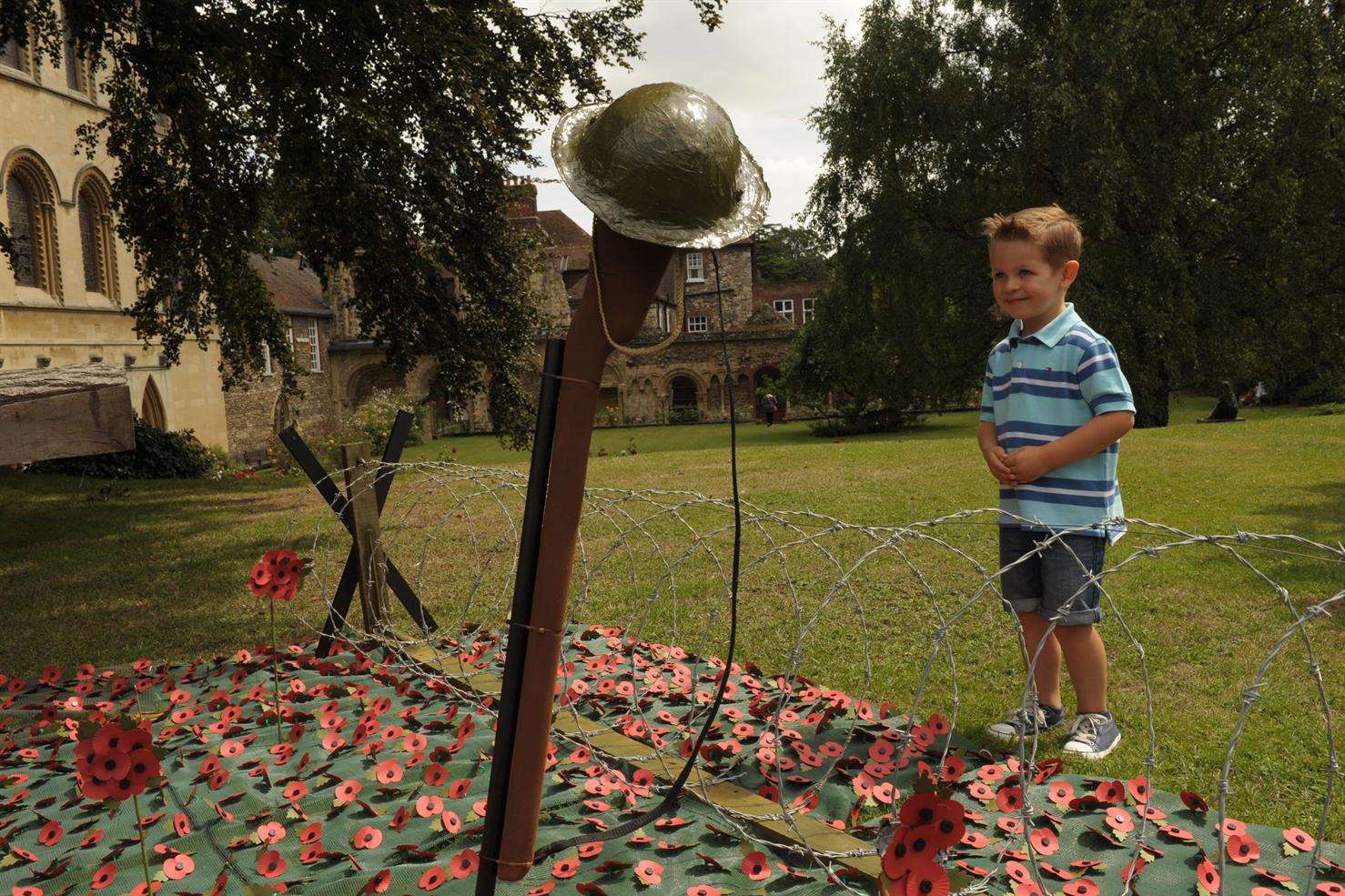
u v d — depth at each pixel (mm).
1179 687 3332
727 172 1364
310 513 10109
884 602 4648
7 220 17875
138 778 1777
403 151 8867
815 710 3061
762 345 39719
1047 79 18781
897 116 21125
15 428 2193
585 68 9727
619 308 1433
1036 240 2670
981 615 4340
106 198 21016
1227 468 9180
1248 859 1989
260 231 10742
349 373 38531
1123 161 18094
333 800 2447
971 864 2031
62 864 2121
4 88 17703
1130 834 2127
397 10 7680
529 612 1524
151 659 4414
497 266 10289
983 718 3082
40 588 6473
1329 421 13406
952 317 23047
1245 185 19266
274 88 8148
